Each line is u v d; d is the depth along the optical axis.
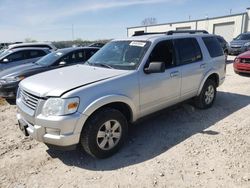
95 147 3.59
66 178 3.31
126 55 4.43
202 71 5.36
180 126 4.88
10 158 3.85
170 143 4.18
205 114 5.49
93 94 3.47
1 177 3.37
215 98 6.18
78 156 3.86
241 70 9.50
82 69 4.33
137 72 4.02
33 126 3.52
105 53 4.83
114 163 3.64
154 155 3.82
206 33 6.00
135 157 3.78
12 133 4.79
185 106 5.94
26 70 7.08
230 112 5.58
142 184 3.12
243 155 3.68
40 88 3.53
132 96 3.95
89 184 3.16
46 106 3.33
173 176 3.25
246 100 6.48
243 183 3.07
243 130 4.55
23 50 9.91
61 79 3.80
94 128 3.51
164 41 4.62
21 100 3.91
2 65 9.45
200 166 3.46
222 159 3.60
